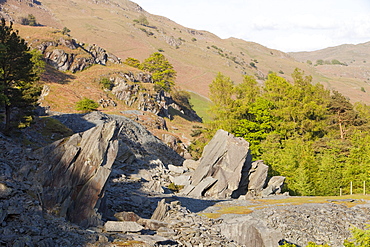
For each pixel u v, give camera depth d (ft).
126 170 152.56
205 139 263.90
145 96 399.65
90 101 315.78
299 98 310.65
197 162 178.70
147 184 134.92
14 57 155.94
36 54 355.77
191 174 161.89
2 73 154.20
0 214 54.13
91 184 69.77
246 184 160.86
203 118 535.60
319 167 206.80
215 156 154.81
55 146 71.72
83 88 372.38
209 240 71.36
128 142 200.44
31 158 69.92
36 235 53.26
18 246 48.19
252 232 78.69
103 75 413.59
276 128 262.47
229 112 241.14
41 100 307.37
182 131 364.58
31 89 161.27
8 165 68.90
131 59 568.82
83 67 427.33
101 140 73.67
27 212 58.08
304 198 151.23
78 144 72.69
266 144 222.69
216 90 248.93
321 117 308.40
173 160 241.55
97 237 58.49
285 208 122.62
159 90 429.38
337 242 102.12
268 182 170.09
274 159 207.10
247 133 234.99
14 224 54.34
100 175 70.85
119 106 368.27
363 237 67.15
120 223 65.92
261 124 241.35
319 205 131.13
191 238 70.23
